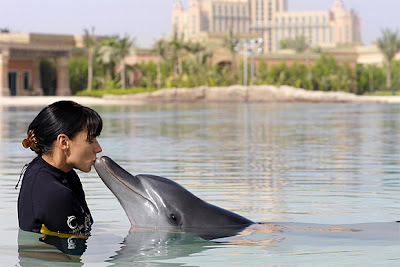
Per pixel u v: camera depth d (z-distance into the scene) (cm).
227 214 440
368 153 1231
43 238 404
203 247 386
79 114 406
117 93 7450
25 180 415
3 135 1786
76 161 411
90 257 361
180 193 430
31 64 7788
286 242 400
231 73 8506
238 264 347
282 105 5566
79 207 420
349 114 3469
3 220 488
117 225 455
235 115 3309
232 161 1066
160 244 391
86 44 8169
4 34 8075
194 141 1570
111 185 428
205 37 9512
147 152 1248
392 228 447
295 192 675
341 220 501
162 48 8356
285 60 9562
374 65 9856
